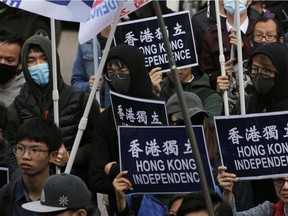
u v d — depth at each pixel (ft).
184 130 27.43
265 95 30.68
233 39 34.17
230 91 34.04
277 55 30.25
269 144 27.99
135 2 29.81
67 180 25.11
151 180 27.58
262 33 35.40
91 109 30.81
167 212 28.17
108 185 29.01
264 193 30.17
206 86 33.81
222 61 32.07
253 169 28.07
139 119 28.96
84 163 30.68
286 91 30.40
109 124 29.58
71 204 25.00
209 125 30.04
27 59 31.32
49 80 31.27
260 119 27.99
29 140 26.86
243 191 29.96
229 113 33.83
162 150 27.50
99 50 36.42
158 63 33.30
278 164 27.96
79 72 36.73
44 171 27.07
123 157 27.61
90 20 29.37
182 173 27.50
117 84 29.96
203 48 36.45
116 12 27.94
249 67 30.76
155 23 33.24
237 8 30.73
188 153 27.45
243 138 28.04
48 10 29.12
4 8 50.01
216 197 26.08
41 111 31.42
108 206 30.12
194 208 25.08
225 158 28.12
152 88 32.07
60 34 53.42
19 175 29.63
